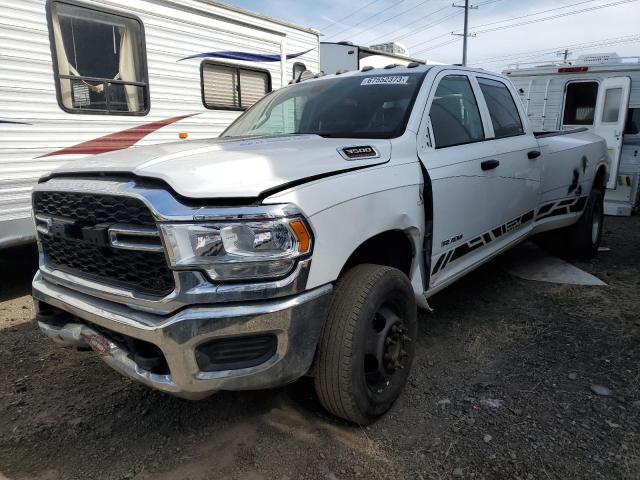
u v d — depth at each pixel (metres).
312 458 2.43
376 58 13.10
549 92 9.59
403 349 2.77
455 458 2.41
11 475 2.36
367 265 2.64
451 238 3.29
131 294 2.19
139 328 2.11
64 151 5.11
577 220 5.44
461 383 3.08
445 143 3.37
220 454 2.48
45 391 3.08
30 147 4.84
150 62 5.79
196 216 2.01
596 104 8.89
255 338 2.14
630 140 8.75
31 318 4.28
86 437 2.63
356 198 2.44
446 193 3.15
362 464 2.38
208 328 2.03
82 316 2.40
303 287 2.17
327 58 12.64
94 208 2.32
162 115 6.02
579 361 3.33
